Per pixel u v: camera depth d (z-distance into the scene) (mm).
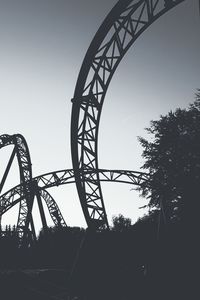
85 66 22828
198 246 17625
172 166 32594
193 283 15930
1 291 22531
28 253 49406
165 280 16594
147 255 19672
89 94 23984
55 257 47438
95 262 21453
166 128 35812
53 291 23016
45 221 53906
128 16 21281
